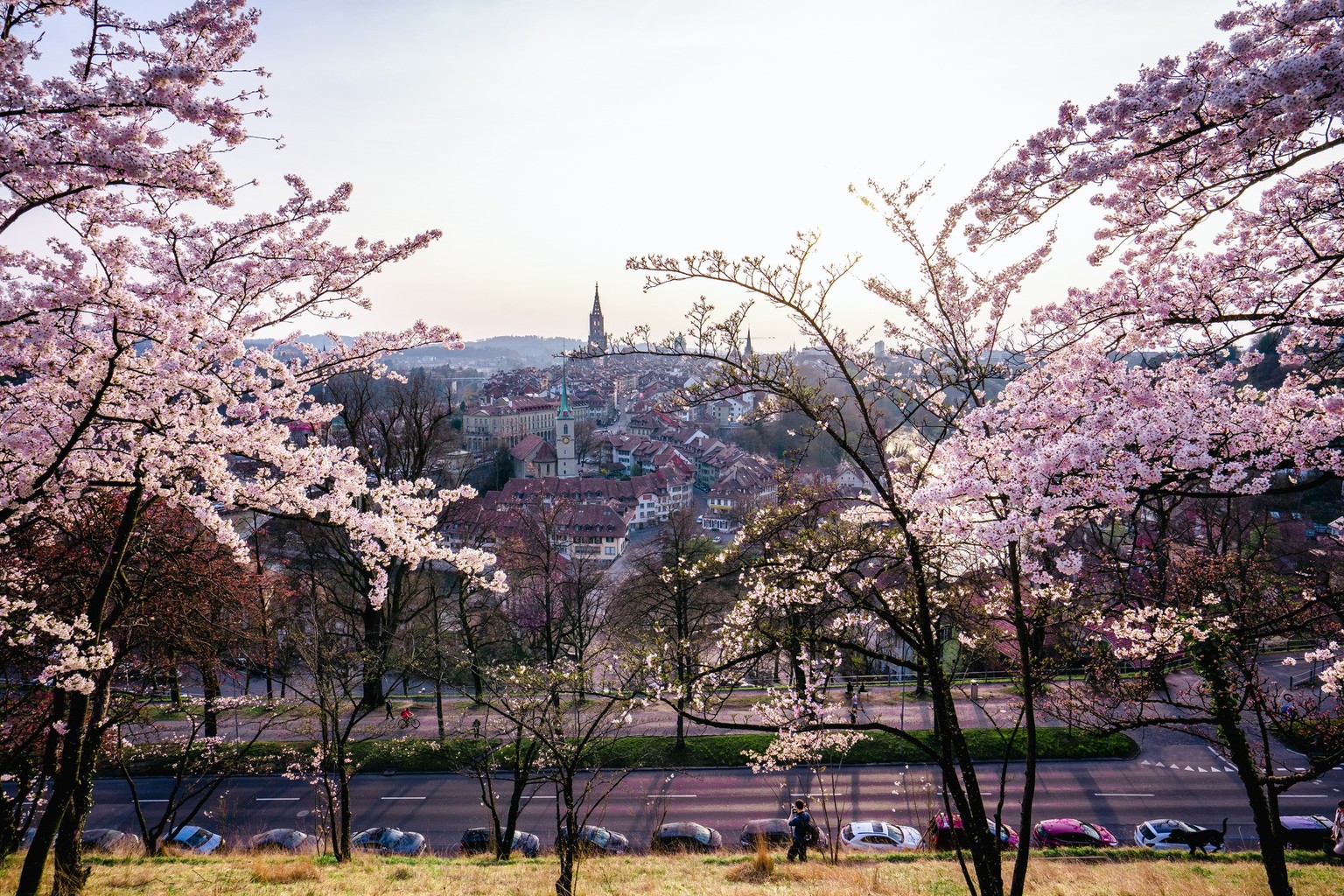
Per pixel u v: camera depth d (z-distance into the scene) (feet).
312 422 44.37
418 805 101.35
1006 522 26.89
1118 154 23.39
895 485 37.35
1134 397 29.12
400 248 40.34
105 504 52.42
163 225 32.09
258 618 93.97
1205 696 48.91
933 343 39.01
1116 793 101.35
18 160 24.20
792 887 50.39
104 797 104.53
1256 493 26.91
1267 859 42.50
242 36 29.12
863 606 37.86
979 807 34.47
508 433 597.52
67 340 34.65
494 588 44.29
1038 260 35.37
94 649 34.76
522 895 47.42
